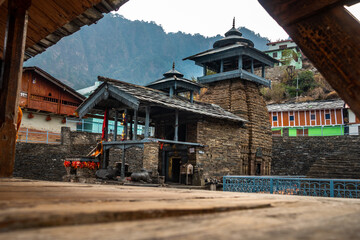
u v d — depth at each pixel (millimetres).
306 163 28062
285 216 887
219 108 22062
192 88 19547
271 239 514
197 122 18281
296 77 55625
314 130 39938
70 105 28859
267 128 24531
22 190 1400
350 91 1443
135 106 14422
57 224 624
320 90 51188
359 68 1409
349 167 17016
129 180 14250
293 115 41031
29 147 20047
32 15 5492
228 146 20438
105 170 14922
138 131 30422
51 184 2141
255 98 24109
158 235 543
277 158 29406
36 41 6234
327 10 1507
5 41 3361
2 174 3076
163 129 20391
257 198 1739
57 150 20906
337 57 1479
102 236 519
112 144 16250
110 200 1063
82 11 5238
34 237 482
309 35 1571
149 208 842
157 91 18312
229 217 831
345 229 670
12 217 593
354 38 1431
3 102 3174
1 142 3080
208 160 18719
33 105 26422
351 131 38531
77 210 738
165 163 20250
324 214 981
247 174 22203
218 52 23953
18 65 3338
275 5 1639
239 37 25344
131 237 515
